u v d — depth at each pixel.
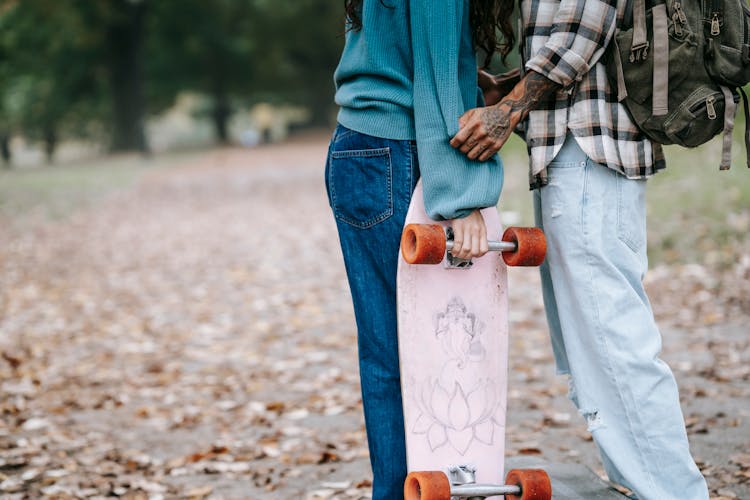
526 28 2.36
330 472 3.82
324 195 17.47
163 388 5.34
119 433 4.51
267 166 27.03
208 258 10.47
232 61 42.66
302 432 4.39
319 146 37.53
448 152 2.22
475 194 2.21
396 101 2.29
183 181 22.48
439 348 2.33
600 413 2.33
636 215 2.34
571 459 3.82
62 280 9.38
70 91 38.69
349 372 5.52
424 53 2.22
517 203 11.04
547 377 5.20
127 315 7.55
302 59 45.78
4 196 18.88
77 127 47.78
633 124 2.29
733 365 5.12
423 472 2.19
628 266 2.32
